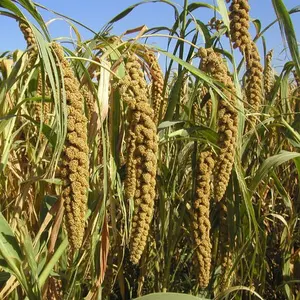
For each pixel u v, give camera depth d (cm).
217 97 57
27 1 40
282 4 48
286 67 83
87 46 51
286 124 65
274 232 91
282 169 95
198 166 55
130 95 41
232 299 74
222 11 58
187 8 64
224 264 67
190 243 70
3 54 65
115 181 48
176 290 75
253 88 64
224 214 67
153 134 41
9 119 46
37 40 34
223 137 51
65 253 58
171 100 59
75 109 37
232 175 62
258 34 76
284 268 78
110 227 61
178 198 71
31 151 60
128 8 64
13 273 39
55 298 55
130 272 82
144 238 42
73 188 36
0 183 57
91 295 47
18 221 46
